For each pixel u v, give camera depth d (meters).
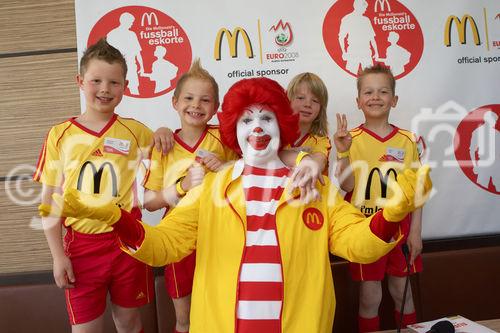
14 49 2.04
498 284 2.15
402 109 2.14
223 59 2.07
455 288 2.13
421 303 2.13
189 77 1.74
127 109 2.06
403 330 1.38
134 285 1.69
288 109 1.27
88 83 1.64
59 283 1.59
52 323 2.01
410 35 2.12
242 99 1.24
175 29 2.05
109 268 1.64
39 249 2.08
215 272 1.17
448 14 2.12
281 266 1.14
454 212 2.18
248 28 2.07
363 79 1.96
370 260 1.10
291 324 1.12
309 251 1.17
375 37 2.11
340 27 2.10
